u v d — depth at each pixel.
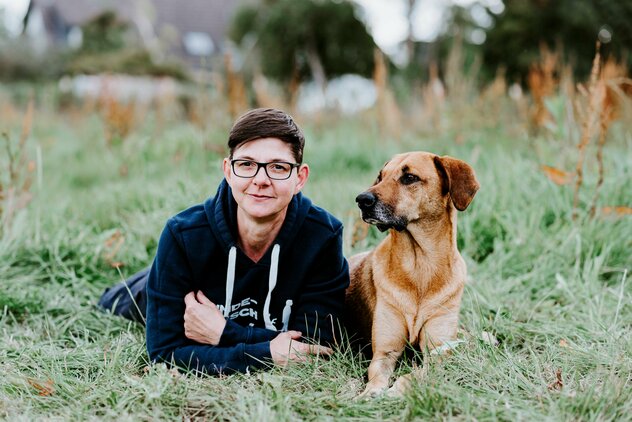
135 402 2.61
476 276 4.27
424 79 16.64
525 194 5.14
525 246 4.50
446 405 2.53
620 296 3.55
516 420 2.39
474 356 3.02
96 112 11.09
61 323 3.63
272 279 2.96
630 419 2.41
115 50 28.62
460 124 7.71
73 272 4.27
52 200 6.62
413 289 3.11
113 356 3.09
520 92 7.81
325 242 3.05
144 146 7.96
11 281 4.14
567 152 5.39
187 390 2.66
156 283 2.99
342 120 10.13
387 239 3.33
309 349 2.99
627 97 6.26
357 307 3.43
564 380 2.76
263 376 2.78
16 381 2.76
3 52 26.94
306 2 19.39
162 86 11.13
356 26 19.88
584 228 4.51
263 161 2.74
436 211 3.12
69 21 37.34
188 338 3.01
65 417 2.49
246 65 20.27
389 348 3.11
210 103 8.12
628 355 3.03
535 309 3.86
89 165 8.59
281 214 2.94
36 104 18.20
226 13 38.22
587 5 15.93
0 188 5.05
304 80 20.53
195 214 3.02
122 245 4.73
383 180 3.17
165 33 32.72
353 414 2.53
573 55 15.59
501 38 16.94
